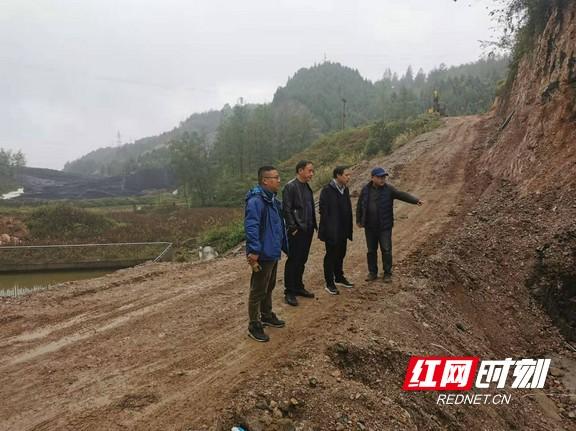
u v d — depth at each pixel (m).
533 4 14.87
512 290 7.88
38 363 4.29
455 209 12.19
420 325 5.45
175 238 25.59
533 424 5.00
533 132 12.12
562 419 5.30
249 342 4.68
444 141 23.33
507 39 18.41
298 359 4.12
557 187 9.88
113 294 6.67
